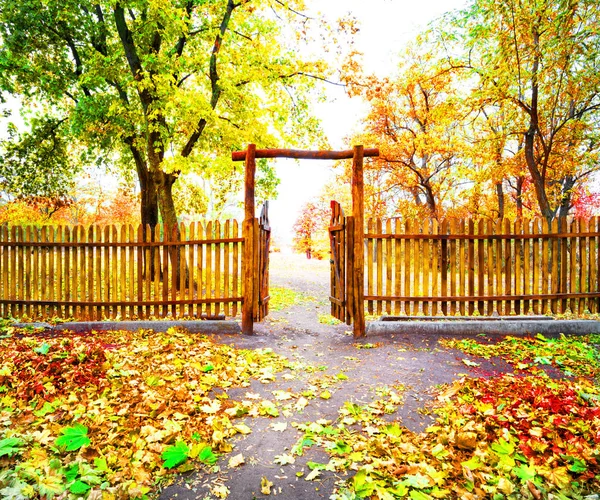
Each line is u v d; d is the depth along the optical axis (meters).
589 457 2.74
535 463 2.77
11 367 4.35
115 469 2.73
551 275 6.75
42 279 7.07
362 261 6.58
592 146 12.05
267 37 12.54
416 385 4.47
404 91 18.73
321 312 9.53
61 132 13.55
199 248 7.01
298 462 2.94
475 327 6.47
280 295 12.04
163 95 9.88
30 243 7.07
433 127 18.94
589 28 8.78
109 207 28.69
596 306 6.69
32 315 7.10
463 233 6.64
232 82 11.36
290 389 4.42
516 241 6.73
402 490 2.53
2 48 10.63
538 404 3.63
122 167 16.22
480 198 22.22
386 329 6.57
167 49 11.83
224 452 3.07
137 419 3.41
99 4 10.70
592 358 5.18
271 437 3.33
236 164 10.68
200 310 7.02
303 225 35.25
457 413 3.62
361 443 3.16
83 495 2.37
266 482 2.64
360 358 5.49
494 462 2.80
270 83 12.38
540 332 6.42
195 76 12.52
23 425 3.22
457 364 5.12
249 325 6.79
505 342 6.02
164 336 6.26
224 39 10.90
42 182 14.48
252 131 11.70
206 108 9.56
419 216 21.39
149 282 6.98
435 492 2.51
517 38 9.98
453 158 20.00
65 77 11.85
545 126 12.04
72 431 3.02
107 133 12.07
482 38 10.91
